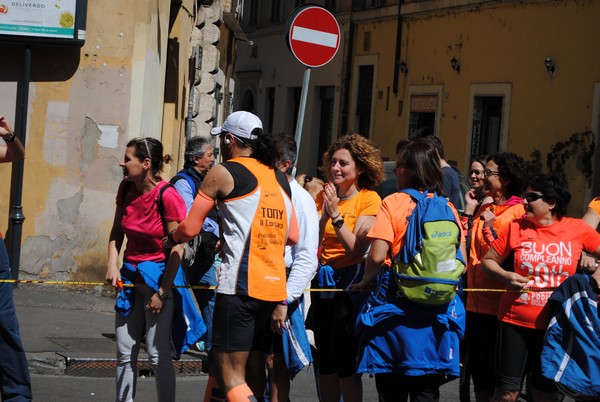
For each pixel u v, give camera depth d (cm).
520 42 3881
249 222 891
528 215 1024
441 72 4388
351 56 5134
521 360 1023
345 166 1067
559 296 989
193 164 1362
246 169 903
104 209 1892
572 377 970
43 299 1797
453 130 4291
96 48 1886
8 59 1859
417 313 907
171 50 2434
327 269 1061
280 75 5909
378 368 912
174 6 2420
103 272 1891
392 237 913
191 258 1320
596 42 3491
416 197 926
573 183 3553
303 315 1068
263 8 6209
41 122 1880
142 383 1387
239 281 888
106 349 1473
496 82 4006
